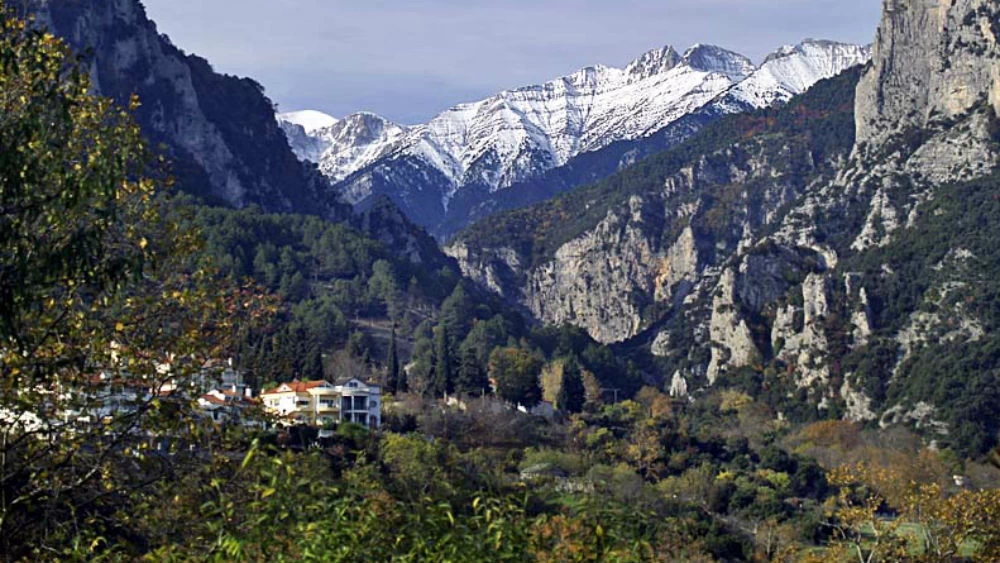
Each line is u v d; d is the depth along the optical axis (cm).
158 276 3631
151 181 3531
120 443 3534
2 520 3216
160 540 3491
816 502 13738
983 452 18375
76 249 3031
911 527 8188
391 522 3509
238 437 3622
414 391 17950
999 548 6681
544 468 12450
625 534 3894
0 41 3102
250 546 3300
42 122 3073
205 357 3644
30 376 3353
